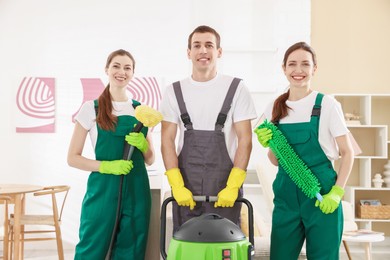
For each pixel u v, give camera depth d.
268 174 4.32
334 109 2.38
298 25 5.48
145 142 2.54
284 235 2.40
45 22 5.41
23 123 5.37
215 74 2.48
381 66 5.83
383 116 5.81
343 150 2.38
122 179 2.47
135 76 5.43
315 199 2.34
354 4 5.84
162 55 5.45
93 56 5.42
